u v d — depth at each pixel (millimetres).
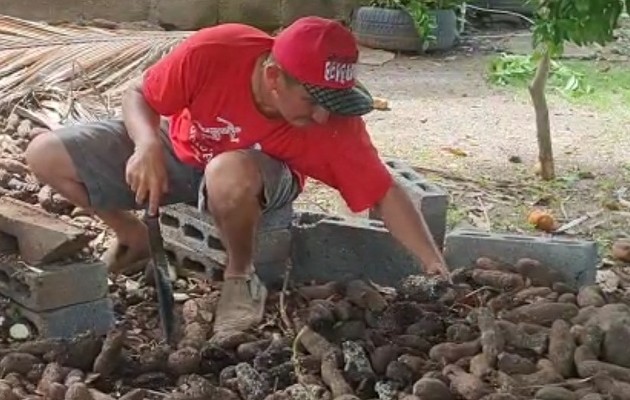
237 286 3736
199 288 4023
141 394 3287
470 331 3602
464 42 8891
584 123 6609
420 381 3293
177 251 4129
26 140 5309
